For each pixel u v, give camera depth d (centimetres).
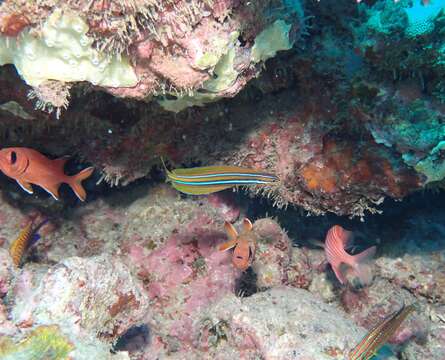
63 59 33
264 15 37
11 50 33
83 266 35
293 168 53
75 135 55
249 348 47
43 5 29
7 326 30
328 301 70
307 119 52
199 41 33
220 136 56
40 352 28
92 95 48
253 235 51
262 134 55
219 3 33
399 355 62
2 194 67
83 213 71
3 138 57
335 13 48
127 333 57
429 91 44
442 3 39
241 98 53
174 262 64
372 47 42
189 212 68
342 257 59
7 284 38
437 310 66
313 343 45
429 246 71
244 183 36
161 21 32
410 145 44
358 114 46
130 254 65
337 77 48
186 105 46
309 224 79
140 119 52
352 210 52
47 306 32
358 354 42
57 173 51
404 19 40
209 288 62
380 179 47
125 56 34
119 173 58
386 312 64
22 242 52
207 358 50
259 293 56
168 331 59
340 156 49
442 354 61
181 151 57
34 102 47
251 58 40
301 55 49
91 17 30
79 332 31
